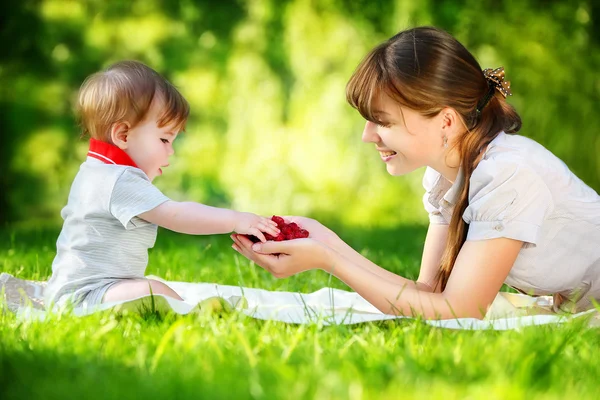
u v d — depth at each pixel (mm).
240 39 14844
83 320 3223
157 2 15219
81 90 4141
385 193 13820
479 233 3541
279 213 14461
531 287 3908
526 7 13391
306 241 3578
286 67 14578
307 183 14266
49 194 14742
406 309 3494
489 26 13211
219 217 3740
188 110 4227
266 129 14586
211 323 3105
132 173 3887
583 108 13008
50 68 14688
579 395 2301
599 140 12984
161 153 4113
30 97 14492
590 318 3389
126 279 3875
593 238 3773
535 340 2826
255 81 14695
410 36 3695
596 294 3920
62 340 2873
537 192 3553
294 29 14109
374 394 2219
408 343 2807
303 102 14258
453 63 3619
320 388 2246
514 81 13086
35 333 2975
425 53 3598
